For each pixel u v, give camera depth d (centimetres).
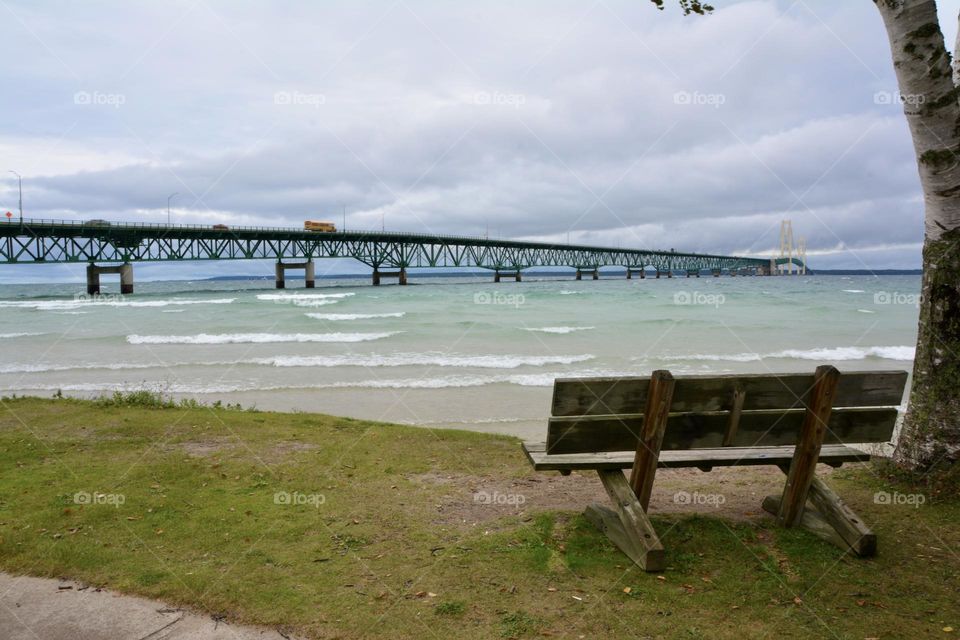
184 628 314
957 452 498
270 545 414
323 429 791
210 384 1494
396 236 11900
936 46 468
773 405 396
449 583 356
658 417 379
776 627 307
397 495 529
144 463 612
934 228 505
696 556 390
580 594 342
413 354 2023
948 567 372
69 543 414
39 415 841
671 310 4103
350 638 301
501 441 744
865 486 522
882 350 2122
